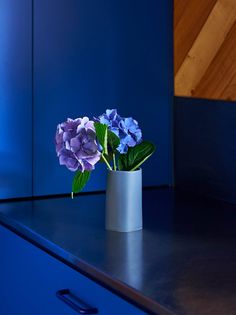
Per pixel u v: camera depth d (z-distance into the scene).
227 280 1.41
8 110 2.16
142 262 1.54
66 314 1.63
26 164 2.20
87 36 2.23
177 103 2.37
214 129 2.19
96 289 1.50
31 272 1.85
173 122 2.40
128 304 1.38
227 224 1.90
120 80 2.30
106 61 2.27
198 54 2.24
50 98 2.21
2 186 2.18
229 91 2.10
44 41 2.18
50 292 1.73
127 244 1.70
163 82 2.38
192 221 1.94
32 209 2.08
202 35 2.21
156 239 1.75
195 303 1.28
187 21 2.28
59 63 2.21
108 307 1.46
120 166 1.85
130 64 2.31
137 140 1.82
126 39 2.29
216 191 2.21
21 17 2.14
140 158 1.84
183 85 2.33
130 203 1.82
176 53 2.36
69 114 2.24
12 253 1.97
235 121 2.09
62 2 2.19
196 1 2.23
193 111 2.29
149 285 1.38
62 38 2.20
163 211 2.06
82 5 2.22
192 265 1.52
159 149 2.40
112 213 1.82
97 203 2.17
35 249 1.81
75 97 2.24
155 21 2.34
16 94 2.16
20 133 2.18
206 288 1.36
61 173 2.25
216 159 2.19
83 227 1.86
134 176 1.82
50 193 2.25
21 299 1.92
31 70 2.17
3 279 2.06
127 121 1.82
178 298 1.30
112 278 1.43
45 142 2.22
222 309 1.24
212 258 1.58
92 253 1.61
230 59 2.07
